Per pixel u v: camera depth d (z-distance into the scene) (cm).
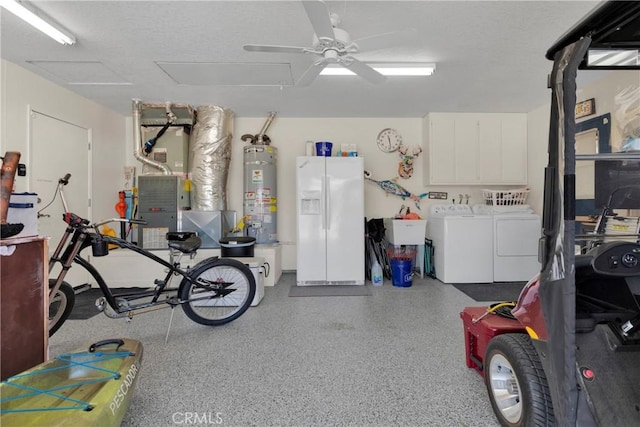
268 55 288
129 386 148
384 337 250
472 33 253
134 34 253
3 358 147
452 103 428
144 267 396
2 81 293
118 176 463
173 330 266
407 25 241
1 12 225
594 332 131
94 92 381
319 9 170
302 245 416
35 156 327
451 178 470
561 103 113
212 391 178
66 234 218
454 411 160
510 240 424
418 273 470
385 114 477
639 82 276
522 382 130
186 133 449
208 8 220
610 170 190
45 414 127
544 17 230
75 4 214
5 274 148
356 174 418
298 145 491
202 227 420
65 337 252
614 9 106
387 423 152
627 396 119
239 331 263
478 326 180
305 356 219
